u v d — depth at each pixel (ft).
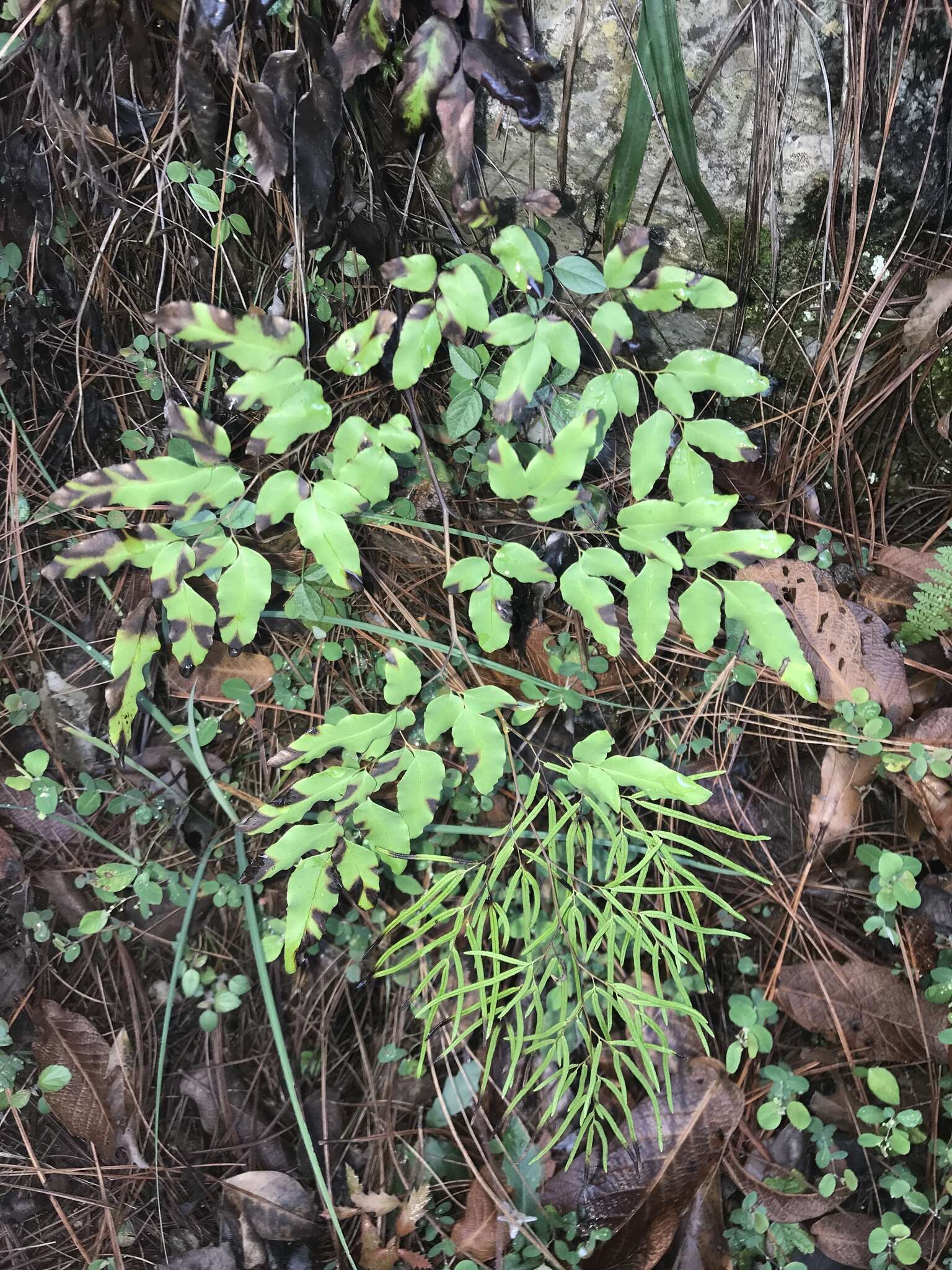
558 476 1.51
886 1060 1.72
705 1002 1.80
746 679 1.78
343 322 1.76
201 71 1.50
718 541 1.53
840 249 1.68
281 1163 1.73
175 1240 1.67
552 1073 1.75
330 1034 1.80
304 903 1.56
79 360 1.76
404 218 1.73
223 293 1.77
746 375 1.48
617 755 1.81
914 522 1.89
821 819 1.80
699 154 1.61
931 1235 1.66
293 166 1.50
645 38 1.50
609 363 1.81
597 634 1.57
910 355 1.73
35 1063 1.69
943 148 1.64
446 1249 1.65
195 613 1.55
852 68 1.54
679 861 1.84
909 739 1.74
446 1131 1.75
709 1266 1.62
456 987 1.80
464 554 1.84
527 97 1.49
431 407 1.85
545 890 1.79
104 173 1.69
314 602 1.74
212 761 1.83
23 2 1.51
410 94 1.50
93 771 1.80
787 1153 1.70
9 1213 1.63
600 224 1.70
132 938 1.79
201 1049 1.78
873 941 1.79
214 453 1.49
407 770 1.56
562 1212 1.67
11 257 1.67
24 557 1.78
